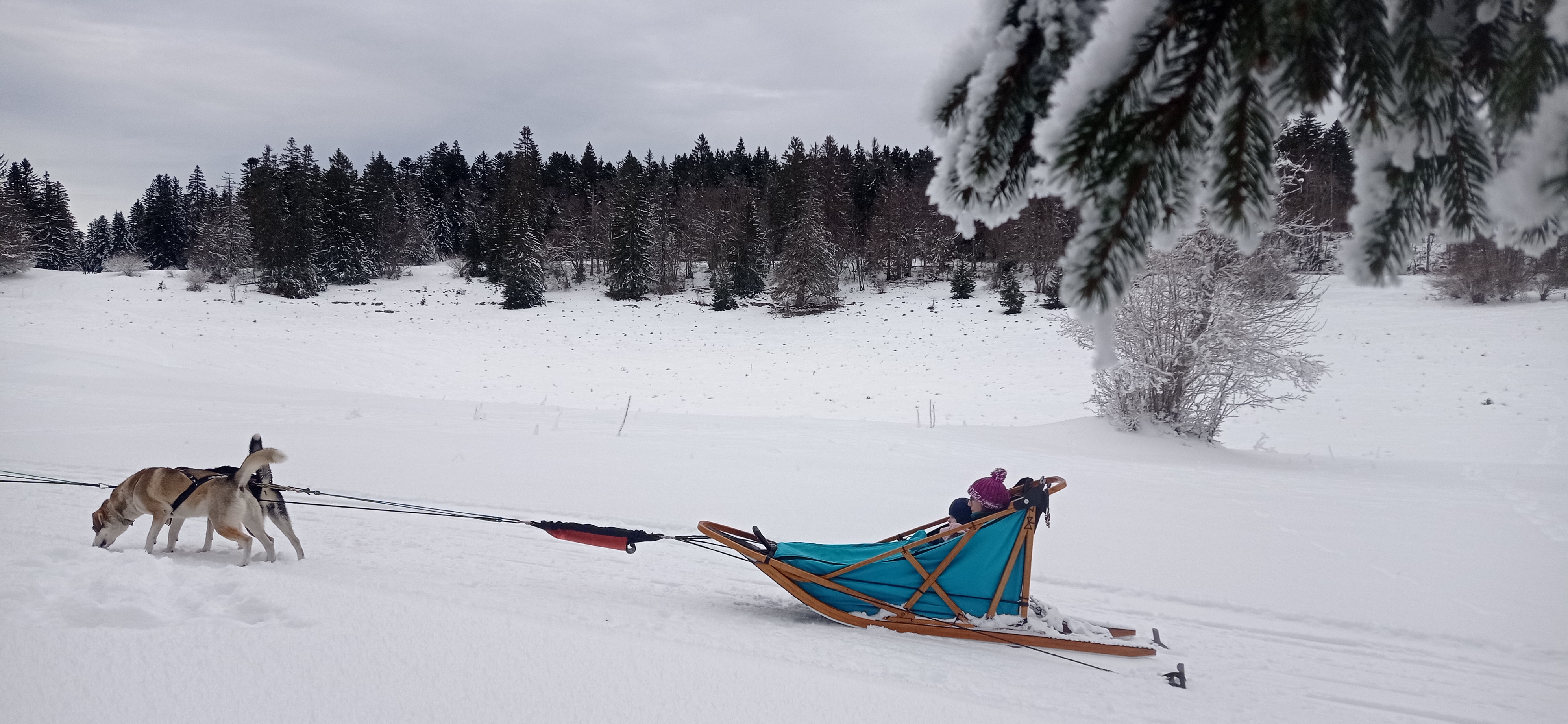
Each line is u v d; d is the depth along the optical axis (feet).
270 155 267.80
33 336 113.60
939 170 4.76
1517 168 3.91
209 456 41.45
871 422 66.59
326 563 23.20
